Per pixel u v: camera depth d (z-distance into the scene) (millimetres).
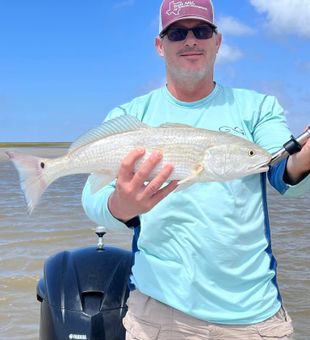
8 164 15602
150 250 1404
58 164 1341
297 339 2291
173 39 1439
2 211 5930
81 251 1818
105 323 1598
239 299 1339
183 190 1348
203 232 1335
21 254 3846
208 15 1437
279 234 4441
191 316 1357
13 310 2695
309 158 1201
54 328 1609
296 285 2977
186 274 1348
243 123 1453
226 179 1294
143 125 1298
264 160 1288
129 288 1545
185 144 1267
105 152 1306
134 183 1154
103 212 1353
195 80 1440
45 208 6191
